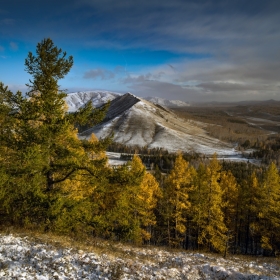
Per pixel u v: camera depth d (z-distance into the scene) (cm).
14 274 734
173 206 3008
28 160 1023
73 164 1161
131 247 1845
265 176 3416
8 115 1114
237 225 4038
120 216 1488
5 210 1129
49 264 872
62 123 1106
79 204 1196
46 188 1250
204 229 2984
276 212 3131
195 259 1700
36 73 1168
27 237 1102
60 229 1120
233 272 1220
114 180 1258
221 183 3800
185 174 2884
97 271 928
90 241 1487
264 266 1862
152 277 997
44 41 1163
